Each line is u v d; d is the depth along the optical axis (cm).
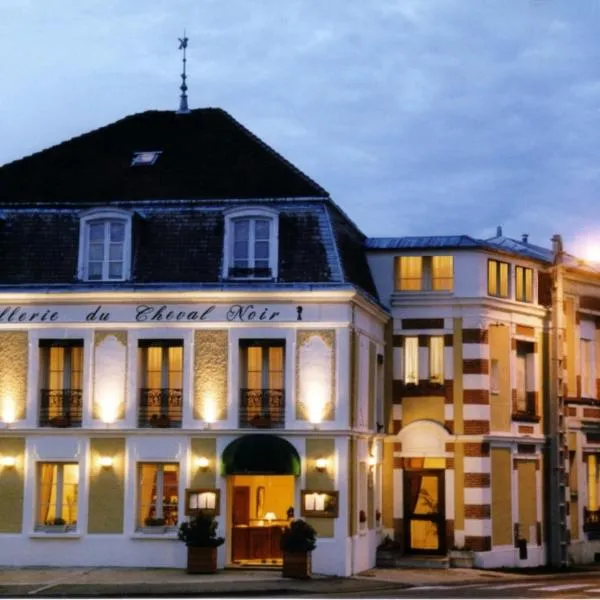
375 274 3562
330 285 3073
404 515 3494
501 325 3581
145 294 3127
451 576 3150
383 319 3494
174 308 3138
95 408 3134
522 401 3675
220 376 3105
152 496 3123
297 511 3048
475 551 3416
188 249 3192
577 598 2420
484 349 3500
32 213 3303
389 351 3547
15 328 3183
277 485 3197
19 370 3173
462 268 3512
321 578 2916
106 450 3130
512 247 4212
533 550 3616
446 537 3444
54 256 3231
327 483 3048
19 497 3138
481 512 3431
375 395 3406
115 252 3200
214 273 3155
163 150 3509
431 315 3528
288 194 3250
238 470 3019
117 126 3634
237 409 3086
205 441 3095
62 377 3194
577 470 3909
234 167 3381
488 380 3503
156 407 3125
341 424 3052
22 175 3453
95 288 3144
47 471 3172
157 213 3256
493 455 3509
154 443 3112
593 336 4066
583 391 4012
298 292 3078
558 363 3731
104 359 3148
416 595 2516
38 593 2523
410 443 3503
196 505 3075
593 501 4012
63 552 3105
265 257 3158
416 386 3525
